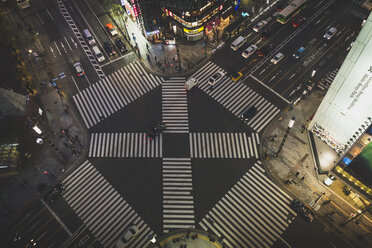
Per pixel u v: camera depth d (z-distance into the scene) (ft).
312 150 187.93
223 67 230.48
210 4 224.33
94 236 164.14
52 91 223.71
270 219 164.55
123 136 200.44
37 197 178.29
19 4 270.67
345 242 156.46
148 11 222.28
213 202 171.73
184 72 229.04
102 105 215.92
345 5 260.01
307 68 225.35
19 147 191.11
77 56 242.78
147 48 244.63
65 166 189.37
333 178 171.63
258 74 225.15
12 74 224.33
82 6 273.54
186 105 212.23
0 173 183.42
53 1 275.80
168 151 192.54
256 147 190.90
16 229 168.96
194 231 162.50
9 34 251.80
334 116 169.48
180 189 177.47
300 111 204.23
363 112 152.15
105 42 243.40
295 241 157.79
